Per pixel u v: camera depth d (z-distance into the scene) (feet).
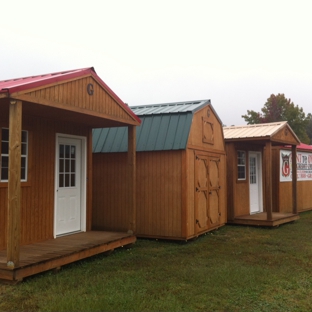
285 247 27.37
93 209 32.14
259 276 19.52
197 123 31.50
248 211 41.42
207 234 32.94
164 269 20.76
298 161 49.62
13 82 20.65
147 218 30.35
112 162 31.63
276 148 44.78
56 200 25.43
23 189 22.77
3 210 21.22
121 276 19.12
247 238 31.12
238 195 39.70
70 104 20.25
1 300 15.34
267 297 16.71
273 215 39.99
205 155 32.78
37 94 17.98
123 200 30.94
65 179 26.63
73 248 21.54
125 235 26.14
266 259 23.68
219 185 35.70
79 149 27.96
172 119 30.73
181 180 29.14
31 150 23.30
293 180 42.04
